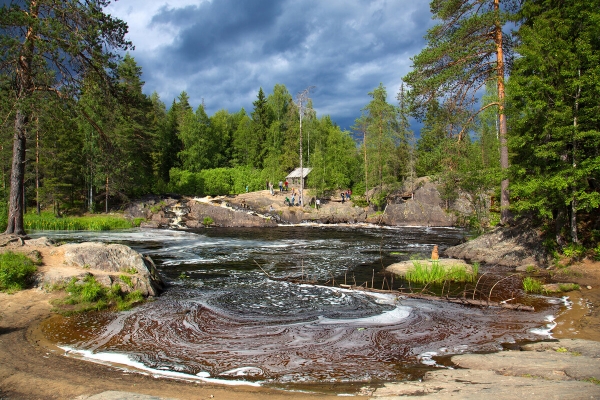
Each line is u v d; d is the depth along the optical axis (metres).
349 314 10.55
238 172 63.59
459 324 9.70
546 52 15.76
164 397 5.76
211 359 7.52
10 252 12.62
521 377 6.11
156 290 12.88
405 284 14.57
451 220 42.41
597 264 15.54
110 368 7.05
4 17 13.20
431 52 21.69
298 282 14.62
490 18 19.72
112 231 35.16
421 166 46.81
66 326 9.45
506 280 14.97
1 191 39.16
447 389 5.70
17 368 6.93
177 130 72.69
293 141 67.06
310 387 6.28
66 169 40.03
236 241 28.62
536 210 19.22
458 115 22.20
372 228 40.06
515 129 18.02
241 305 11.43
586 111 14.82
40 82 14.36
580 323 9.68
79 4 14.43
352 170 56.56
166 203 45.81
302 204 49.19
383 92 47.00
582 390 5.29
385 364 7.28
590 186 17.12
